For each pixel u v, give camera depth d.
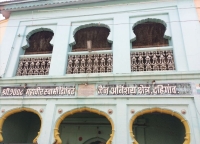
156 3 8.10
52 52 8.02
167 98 6.31
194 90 6.23
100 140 8.64
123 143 5.90
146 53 7.42
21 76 7.73
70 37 8.29
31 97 7.20
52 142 6.39
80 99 6.85
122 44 7.57
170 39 7.49
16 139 8.50
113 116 6.41
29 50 9.02
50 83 7.32
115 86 6.80
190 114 5.97
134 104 6.43
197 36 7.05
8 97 7.38
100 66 7.46
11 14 9.44
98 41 8.73
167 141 8.03
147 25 8.35
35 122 9.59
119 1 8.48
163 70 6.99
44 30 8.90
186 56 6.77
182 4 7.82
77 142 8.70
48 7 9.07
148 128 8.41
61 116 6.77
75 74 7.41
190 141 5.64
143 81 6.68
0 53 8.41
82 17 8.56
